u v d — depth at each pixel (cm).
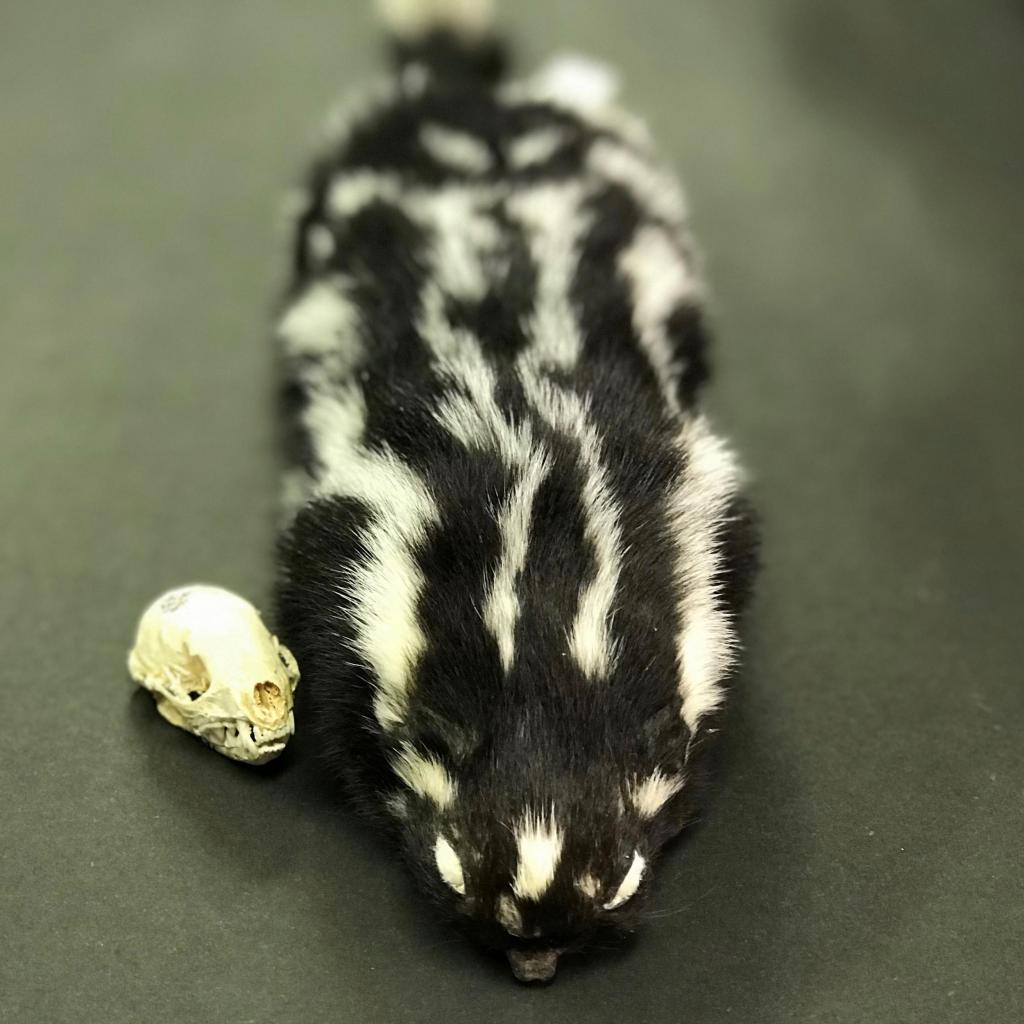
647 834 41
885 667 49
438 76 63
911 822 45
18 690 48
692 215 65
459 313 47
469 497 42
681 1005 42
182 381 58
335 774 44
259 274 62
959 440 56
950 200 66
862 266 63
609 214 52
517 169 54
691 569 43
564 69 64
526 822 39
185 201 65
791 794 46
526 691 40
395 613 42
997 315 61
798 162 68
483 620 41
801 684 49
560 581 41
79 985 42
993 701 48
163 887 43
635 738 41
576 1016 41
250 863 44
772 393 58
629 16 78
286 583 45
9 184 65
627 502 43
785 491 55
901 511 54
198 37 75
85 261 62
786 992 42
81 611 50
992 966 42
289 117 70
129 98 70
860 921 43
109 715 47
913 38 77
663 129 70
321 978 42
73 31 75
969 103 72
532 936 40
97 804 45
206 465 55
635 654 41
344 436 46
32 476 54
